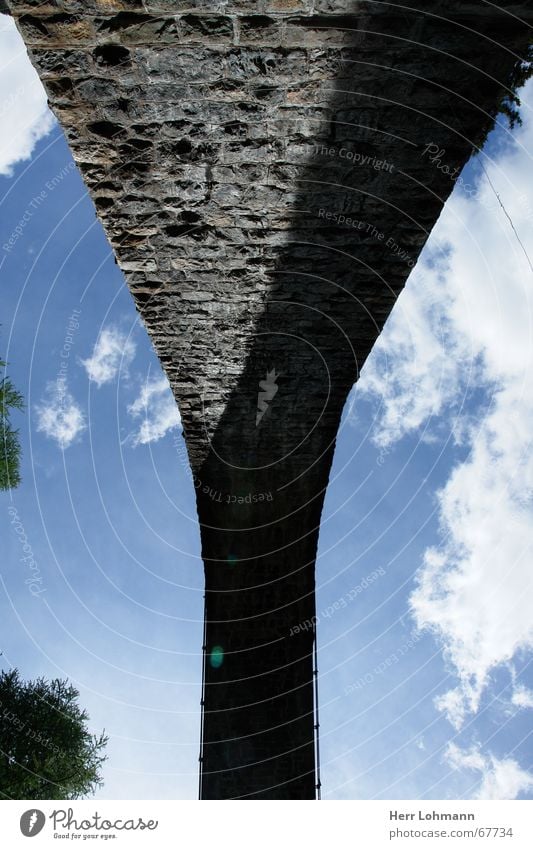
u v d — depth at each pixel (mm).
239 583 9359
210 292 7203
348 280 6992
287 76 4812
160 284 7145
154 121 5230
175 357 8172
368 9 4270
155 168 5684
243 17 4371
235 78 4840
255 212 6172
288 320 7594
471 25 4383
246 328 7711
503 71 4781
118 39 4523
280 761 8461
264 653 9055
